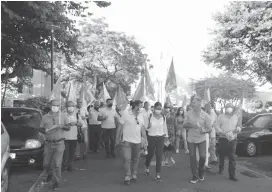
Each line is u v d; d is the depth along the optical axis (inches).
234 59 1048.2
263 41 901.2
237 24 937.5
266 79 1026.7
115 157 458.6
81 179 321.4
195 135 310.0
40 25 574.6
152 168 381.1
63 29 644.1
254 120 553.0
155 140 319.0
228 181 317.7
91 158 454.6
